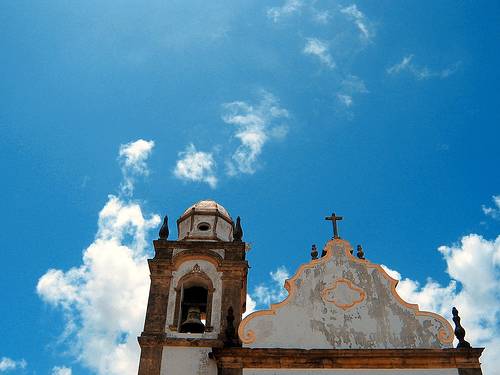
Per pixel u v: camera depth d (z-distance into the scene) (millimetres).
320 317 26438
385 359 24906
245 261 29984
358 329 26047
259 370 24875
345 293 27203
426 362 24859
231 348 25250
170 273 29641
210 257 30250
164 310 28281
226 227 33281
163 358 26469
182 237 32875
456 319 26094
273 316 26516
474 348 24984
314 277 27781
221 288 29203
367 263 28234
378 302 26891
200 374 25953
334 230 29578
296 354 25000
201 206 34000
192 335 27375
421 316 26375
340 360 24906
